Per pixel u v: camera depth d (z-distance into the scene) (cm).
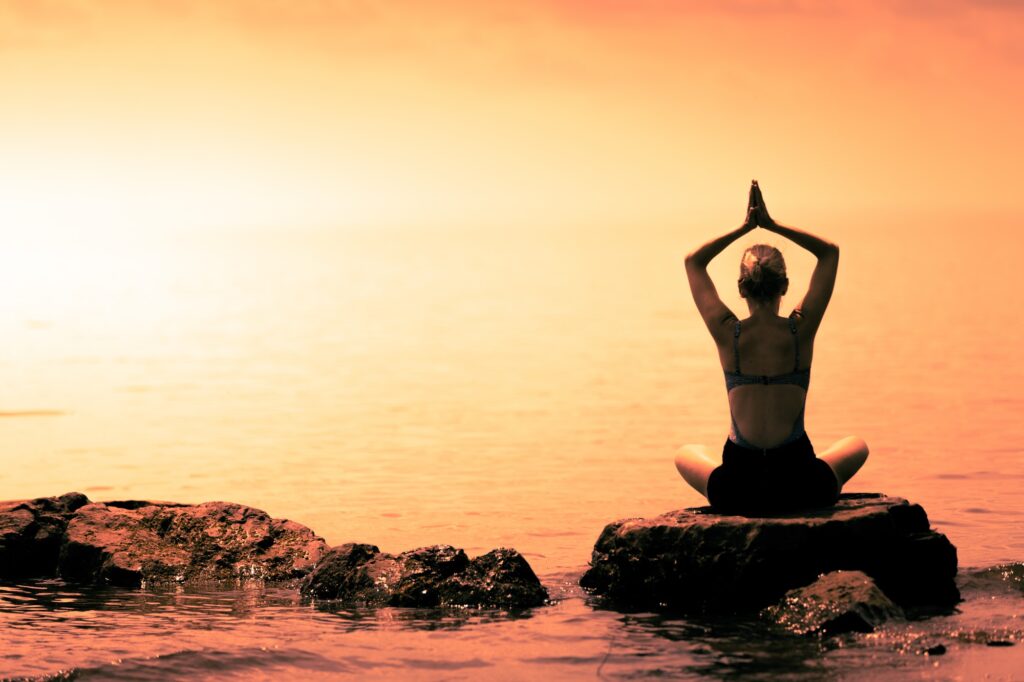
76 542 965
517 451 2027
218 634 758
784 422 805
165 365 3891
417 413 2620
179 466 1888
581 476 1736
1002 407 2556
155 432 2322
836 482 820
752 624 752
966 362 3622
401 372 3622
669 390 3061
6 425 2453
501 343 4688
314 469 1833
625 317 6147
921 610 781
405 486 1647
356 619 801
